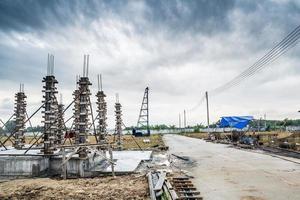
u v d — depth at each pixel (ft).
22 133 85.30
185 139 188.96
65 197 34.17
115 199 32.48
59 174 51.52
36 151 63.77
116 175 49.39
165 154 84.84
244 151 89.76
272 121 306.76
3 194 36.37
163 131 426.92
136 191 35.81
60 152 61.77
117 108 99.91
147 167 57.06
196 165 58.90
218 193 33.91
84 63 56.13
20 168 49.57
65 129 82.99
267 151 87.30
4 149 71.77
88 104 59.67
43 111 55.06
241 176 44.88
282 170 50.16
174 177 42.86
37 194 36.01
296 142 102.01
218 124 148.25
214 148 105.19
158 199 31.53
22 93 86.63
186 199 30.73
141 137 211.20
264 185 37.96
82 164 49.52
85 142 52.95
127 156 75.31
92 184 41.42
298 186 37.11
